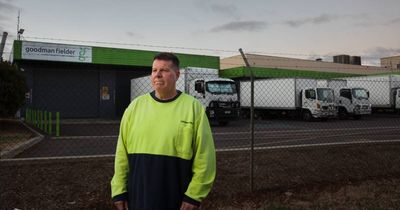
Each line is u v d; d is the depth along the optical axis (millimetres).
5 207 4891
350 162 7750
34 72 28625
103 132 17156
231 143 12430
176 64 2711
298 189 6176
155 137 2588
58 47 27016
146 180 2557
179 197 2584
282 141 12945
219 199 5570
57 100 29281
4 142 11789
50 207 5020
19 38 27703
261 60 41625
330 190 6191
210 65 32906
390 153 8539
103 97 31016
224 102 21094
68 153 9977
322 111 26047
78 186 5688
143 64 29781
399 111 32156
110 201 5285
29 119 23766
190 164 2619
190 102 2680
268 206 5297
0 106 16359
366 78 32875
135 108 2736
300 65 45344
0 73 16453
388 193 6066
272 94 29234
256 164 7121
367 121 26469
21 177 5801
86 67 30406
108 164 6617
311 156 7828
